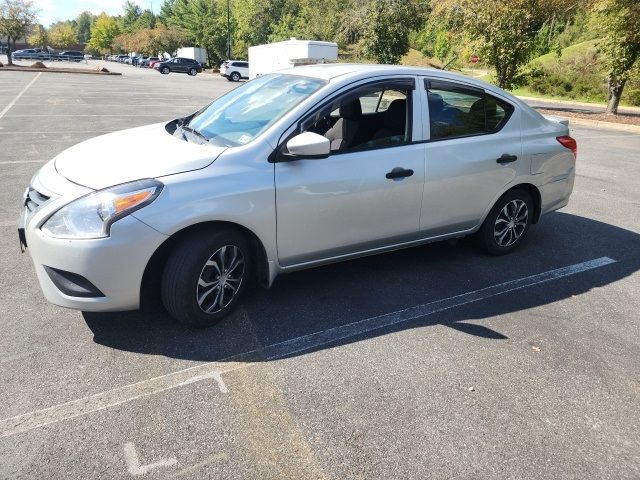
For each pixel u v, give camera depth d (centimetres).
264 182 320
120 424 247
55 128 1123
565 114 1847
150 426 246
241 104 387
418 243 414
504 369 303
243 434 244
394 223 385
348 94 356
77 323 330
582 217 608
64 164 332
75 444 233
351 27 2961
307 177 335
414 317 357
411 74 388
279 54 1942
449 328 345
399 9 2245
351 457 233
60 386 271
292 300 373
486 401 274
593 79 2738
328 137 355
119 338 316
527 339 336
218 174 309
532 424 259
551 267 454
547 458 238
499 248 467
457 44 2156
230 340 320
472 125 418
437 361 307
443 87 402
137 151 333
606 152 1091
